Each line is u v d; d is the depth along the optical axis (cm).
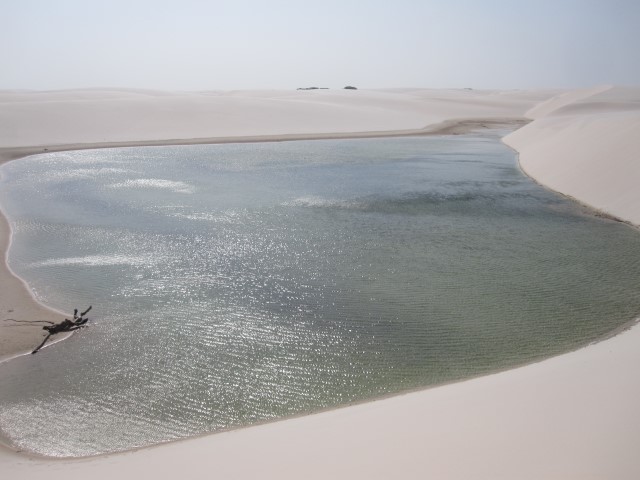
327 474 535
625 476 433
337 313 1166
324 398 870
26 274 1407
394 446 585
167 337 1073
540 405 630
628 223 1825
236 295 1266
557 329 1078
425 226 1841
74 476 633
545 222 1878
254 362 979
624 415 548
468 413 655
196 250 1586
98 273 1410
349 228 1816
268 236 1720
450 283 1323
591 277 1347
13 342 1053
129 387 906
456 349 1010
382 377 924
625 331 1050
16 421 818
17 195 2353
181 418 823
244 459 616
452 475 490
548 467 473
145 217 1958
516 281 1330
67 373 950
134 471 628
